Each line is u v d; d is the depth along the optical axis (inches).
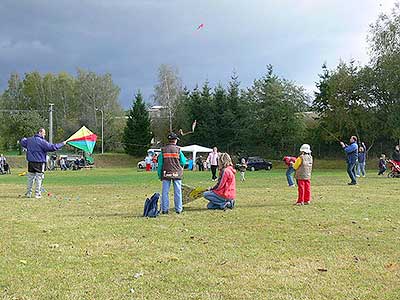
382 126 1843.0
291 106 2180.1
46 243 306.5
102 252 282.8
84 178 1108.5
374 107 1860.2
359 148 1006.4
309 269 246.7
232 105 2415.1
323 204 497.4
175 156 438.0
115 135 2938.0
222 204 460.8
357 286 218.5
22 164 2351.1
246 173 1363.2
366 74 1817.2
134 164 2522.1
